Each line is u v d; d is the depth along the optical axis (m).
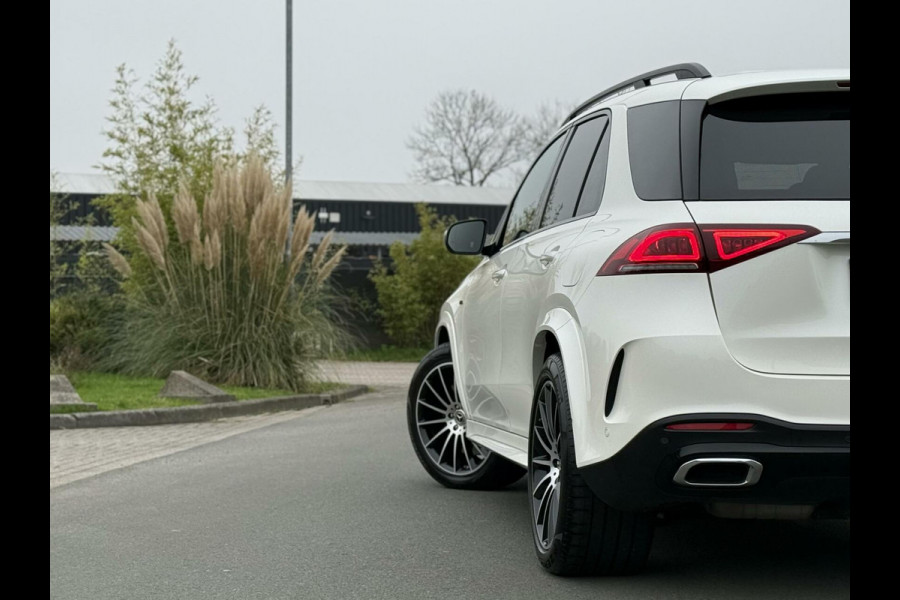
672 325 3.52
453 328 6.43
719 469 3.47
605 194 4.11
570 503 3.94
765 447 3.40
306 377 14.82
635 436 3.53
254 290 14.55
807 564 4.35
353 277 29.89
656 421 3.49
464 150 54.06
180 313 14.68
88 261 18.95
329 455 8.22
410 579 4.25
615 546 3.97
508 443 5.30
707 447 3.43
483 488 6.46
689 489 3.51
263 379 14.39
